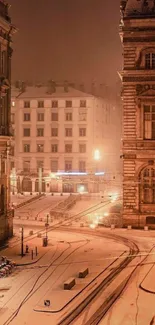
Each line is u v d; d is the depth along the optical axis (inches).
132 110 2647.6
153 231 2610.7
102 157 4832.7
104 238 2402.8
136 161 2655.0
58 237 2427.4
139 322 1214.9
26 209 3476.9
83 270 1646.2
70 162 4569.4
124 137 2655.0
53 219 3088.1
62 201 3602.4
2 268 1672.0
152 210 2664.9
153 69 2600.9
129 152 2652.6
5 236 2316.7
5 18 2311.8
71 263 1836.9
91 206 3336.6
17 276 1643.7
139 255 1991.9
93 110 4522.6
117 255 1989.4
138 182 2662.4
